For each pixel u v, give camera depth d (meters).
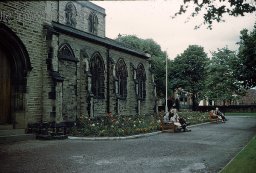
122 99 32.97
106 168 8.90
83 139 16.33
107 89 30.36
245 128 25.06
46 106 18.53
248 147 12.12
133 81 35.84
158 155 11.16
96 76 29.05
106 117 22.97
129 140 16.00
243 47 26.22
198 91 64.56
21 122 17.08
